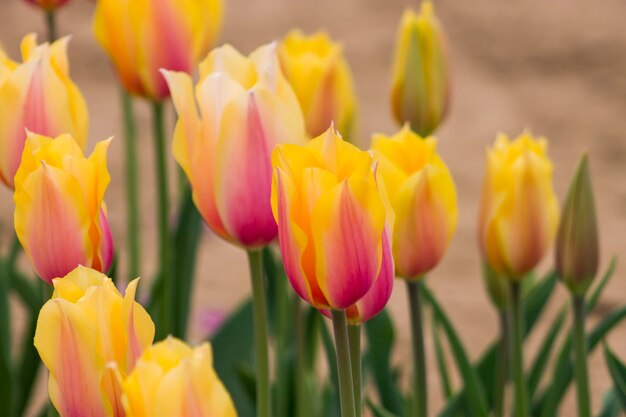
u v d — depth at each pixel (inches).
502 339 52.1
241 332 56.2
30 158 41.6
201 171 42.8
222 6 49.9
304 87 52.0
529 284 54.9
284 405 54.0
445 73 53.5
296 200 39.3
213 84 42.5
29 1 53.1
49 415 44.0
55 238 41.4
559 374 52.0
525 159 47.4
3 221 108.6
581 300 48.9
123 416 38.9
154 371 36.2
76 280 39.3
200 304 94.5
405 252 45.3
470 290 99.1
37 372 53.9
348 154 39.4
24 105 43.8
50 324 38.7
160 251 50.2
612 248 105.4
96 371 38.6
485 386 55.3
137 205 59.4
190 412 36.2
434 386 82.4
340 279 39.4
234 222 42.7
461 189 118.2
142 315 38.7
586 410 49.2
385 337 53.5
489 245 48.0
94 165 41.6
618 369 49.4
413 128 53.7
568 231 48.3
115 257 46.2
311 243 39.4
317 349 56.7
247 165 42.4
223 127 42.3
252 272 43.6
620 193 117.5
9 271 56.1
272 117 42.4
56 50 44.2
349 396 40.1
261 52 43.4
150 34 48.6
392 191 45.0
